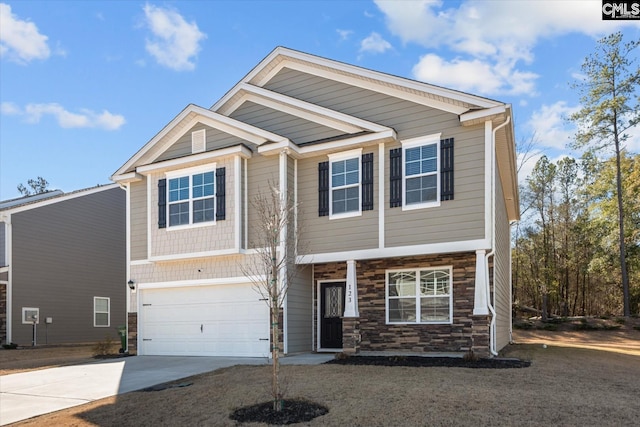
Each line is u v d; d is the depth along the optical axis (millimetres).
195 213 13828
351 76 13258
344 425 5891
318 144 12984
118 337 22344
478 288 10828
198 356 13602
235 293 13445
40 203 20156
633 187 27266
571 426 5566
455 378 8047
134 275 14969
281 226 8656
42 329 19719
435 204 11578
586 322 25953
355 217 12500
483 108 11180
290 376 8719
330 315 13594
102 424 6738
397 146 12281
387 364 9812
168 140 14938
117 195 23938
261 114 14414
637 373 9477
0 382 10023
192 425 6391
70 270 21156
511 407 6270
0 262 18781
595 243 29250
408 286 12492
